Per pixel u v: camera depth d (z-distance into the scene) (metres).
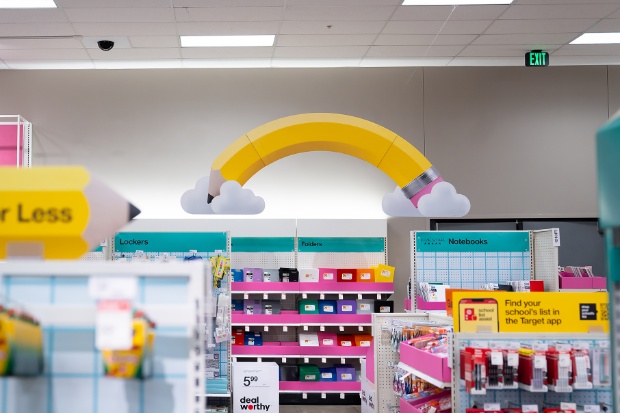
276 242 9.91
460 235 8.19
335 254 9.97
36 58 9.75
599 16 8.40
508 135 10.53
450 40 9.31
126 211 2.34
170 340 2.04
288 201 10.48
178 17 8.20
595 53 10.02
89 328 2.06
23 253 2.13
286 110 10.41
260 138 5.91
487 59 10.27
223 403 7.58
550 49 9.80
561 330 4.66
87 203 2.12
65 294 2.06
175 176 10.26
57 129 10.16
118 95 10.29
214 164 5.92
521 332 4.59
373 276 9.59
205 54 9.77
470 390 4.28
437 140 10.48
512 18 8.45
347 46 9.51
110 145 10.23
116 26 8.48
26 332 2.01
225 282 7.69
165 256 7.71
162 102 10.33
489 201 10.46
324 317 9.48
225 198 5.68
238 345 9.44
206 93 10.38
